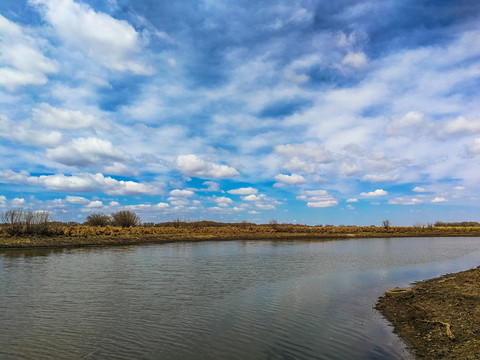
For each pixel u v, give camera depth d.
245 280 20.56
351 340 10.62
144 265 26.14
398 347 10.04
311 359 9.17
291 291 17.62
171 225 80.00
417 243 55.66
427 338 10.62
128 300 15.33
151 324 11.99
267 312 13.68
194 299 15.69
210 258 31.50
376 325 12.11
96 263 26.64
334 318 12.93
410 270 25.47
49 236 44.22
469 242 59.50
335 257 33.50
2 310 13.47
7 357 9.05
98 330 11.29
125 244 44.94
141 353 9.45
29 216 44.53
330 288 18.48
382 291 17.84
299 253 37.12
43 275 21.12
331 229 86.94
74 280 19.69
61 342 10.17
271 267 26.12
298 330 11.52
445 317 12.49
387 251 40.62
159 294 16.58
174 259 30.20
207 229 75.25
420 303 14.88
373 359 9.19
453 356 9.02
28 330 11.21
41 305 14.28
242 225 89.62
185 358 9.16
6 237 41.03
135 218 69.62
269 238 63.38
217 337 10.77
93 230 51.25
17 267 24.08
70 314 13.08
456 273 23.31
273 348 9.93
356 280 20.97
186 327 11.71
